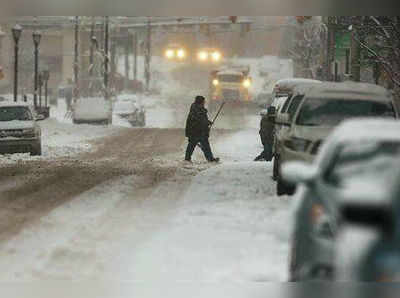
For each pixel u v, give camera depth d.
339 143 22.11
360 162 21.25
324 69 134.12
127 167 66.31
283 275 25.42
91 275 25.92
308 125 44.22
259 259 27.95
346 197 13.52
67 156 80.81
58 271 26.45
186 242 31.28
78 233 33.75
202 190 48.56
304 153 42.19
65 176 58.34
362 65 101.12
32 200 44.84
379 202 13.45
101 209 41.19
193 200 44.25
